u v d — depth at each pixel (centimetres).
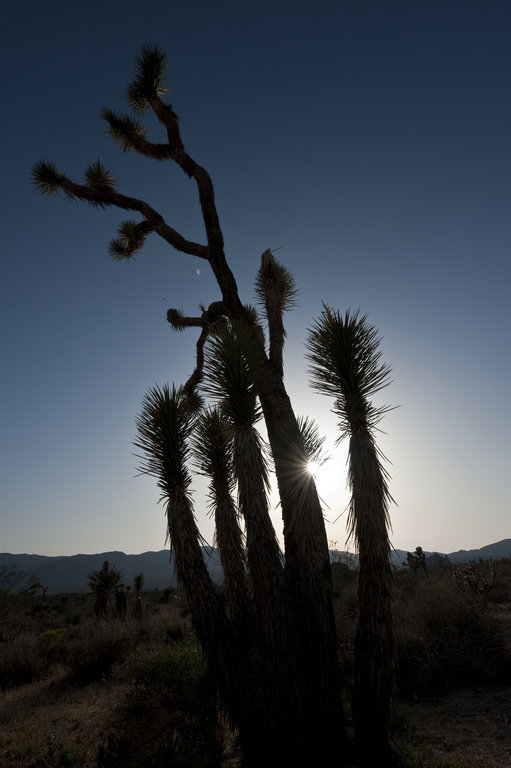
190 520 542
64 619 2698
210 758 546
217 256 739
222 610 525
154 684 682
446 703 700
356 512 513
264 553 519
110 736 584
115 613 1916
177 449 555
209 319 798
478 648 810
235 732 613
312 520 564
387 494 525
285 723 489
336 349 551
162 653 734
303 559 552
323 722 504
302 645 525
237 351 563
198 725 602
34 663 1244
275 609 508
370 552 501
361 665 494
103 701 864
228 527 624
